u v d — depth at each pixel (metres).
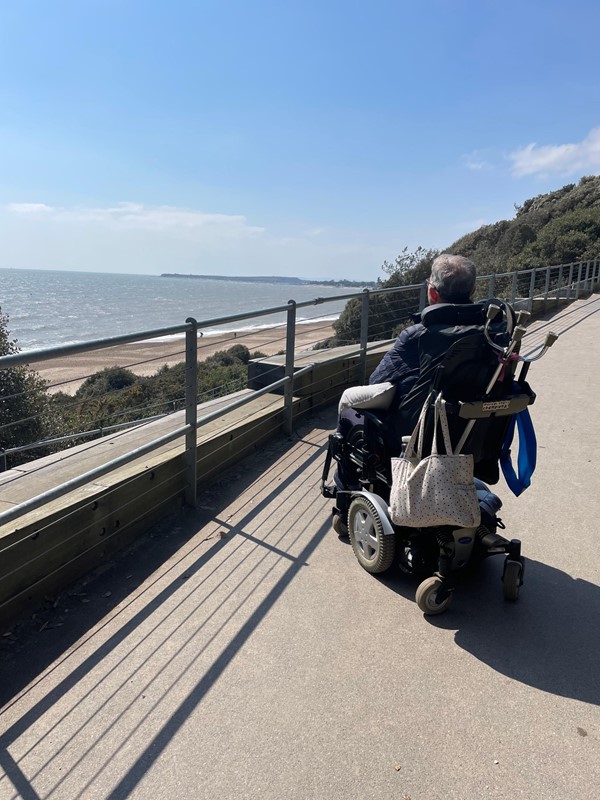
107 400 6.94
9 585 2.73
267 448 5.31
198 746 2.07
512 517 3.94
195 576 3.19
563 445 5.40
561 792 1.89
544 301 16.44
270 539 3.62
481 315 2.74
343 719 2.20
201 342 27.92
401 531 3.01
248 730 2.14
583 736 2.13
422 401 2.78
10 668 2.48
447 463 2.61
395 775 1.95
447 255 2.95
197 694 2.32
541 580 3.20
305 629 2.74
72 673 2.45
